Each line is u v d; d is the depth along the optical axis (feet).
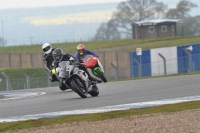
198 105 147.23
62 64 189.47
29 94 241.96
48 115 146.61
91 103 171.42
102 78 227.40
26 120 139.54
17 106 182.70
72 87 188.44
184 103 153.17
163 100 165.17
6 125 133.90
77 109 157.17
